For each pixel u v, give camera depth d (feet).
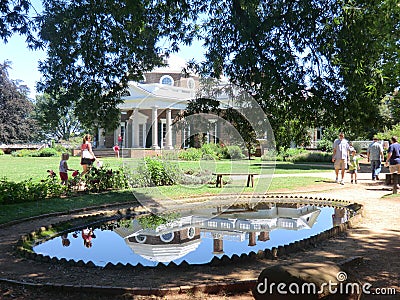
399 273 16.33
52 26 29.12
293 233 24.68
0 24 26.96
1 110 192.54
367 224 26.53
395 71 26.53
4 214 29.73
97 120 35.91
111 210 32.76
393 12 23.30
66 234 24.81
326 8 23.79
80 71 33.19
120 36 31.01
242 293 14.26
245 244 21.77
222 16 29.37
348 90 23.81
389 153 48.47
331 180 54.54
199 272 16.46
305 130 29.96
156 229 25.82
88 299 13.73
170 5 31.01
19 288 14.67
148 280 15.47
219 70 27.73
